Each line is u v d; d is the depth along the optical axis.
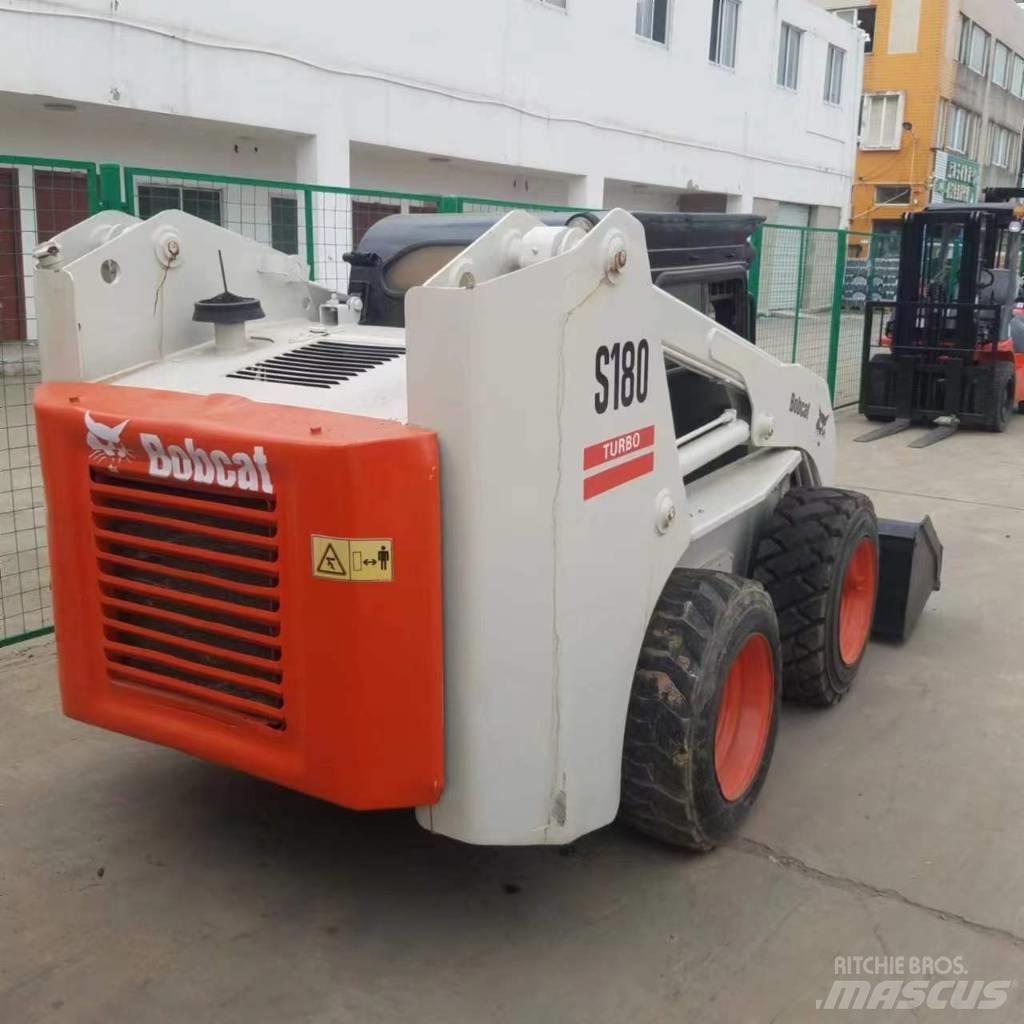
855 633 4.39
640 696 2.88
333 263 7.49
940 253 10.41
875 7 31.83
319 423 2.48
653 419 2.79
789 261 10.36
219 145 13.42
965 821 3.42
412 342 2.37
